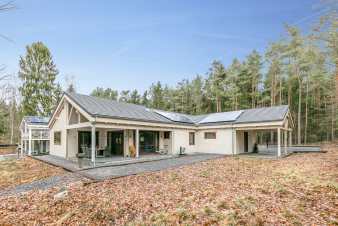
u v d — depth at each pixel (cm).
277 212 520
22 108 3088
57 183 893
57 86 3444
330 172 947
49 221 564
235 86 3719
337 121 2752
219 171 1079
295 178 865
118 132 1878
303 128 3703
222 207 567
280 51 3125
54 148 1812
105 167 1195
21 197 738
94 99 1666
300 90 3170
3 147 2694
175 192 722
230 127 1969
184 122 2073
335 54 941
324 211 516
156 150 2072
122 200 654
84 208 614
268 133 3969
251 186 771
